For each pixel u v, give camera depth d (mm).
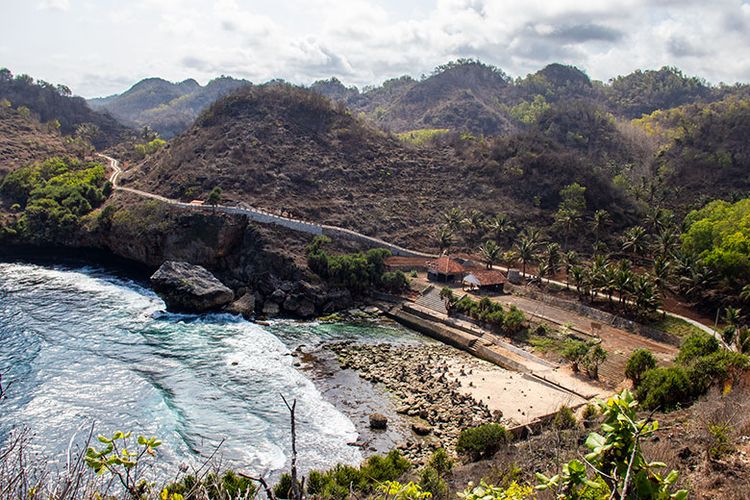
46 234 122312
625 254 114875
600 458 11500
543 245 120000
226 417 56875
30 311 86062
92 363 67938
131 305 92062
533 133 161000
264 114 152500
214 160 136000
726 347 68062
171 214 112375
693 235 98062
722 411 35375
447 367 72938
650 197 148625
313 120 158375
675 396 49906
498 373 72188
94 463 12109
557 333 81875
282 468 48500
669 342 78125
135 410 56656
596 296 93812
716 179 167000
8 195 139500
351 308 99062
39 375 63344
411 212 133625
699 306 88875
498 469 33969
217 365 70000
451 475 41688
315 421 57188
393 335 86875
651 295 82188
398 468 43844
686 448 30094
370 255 106000
